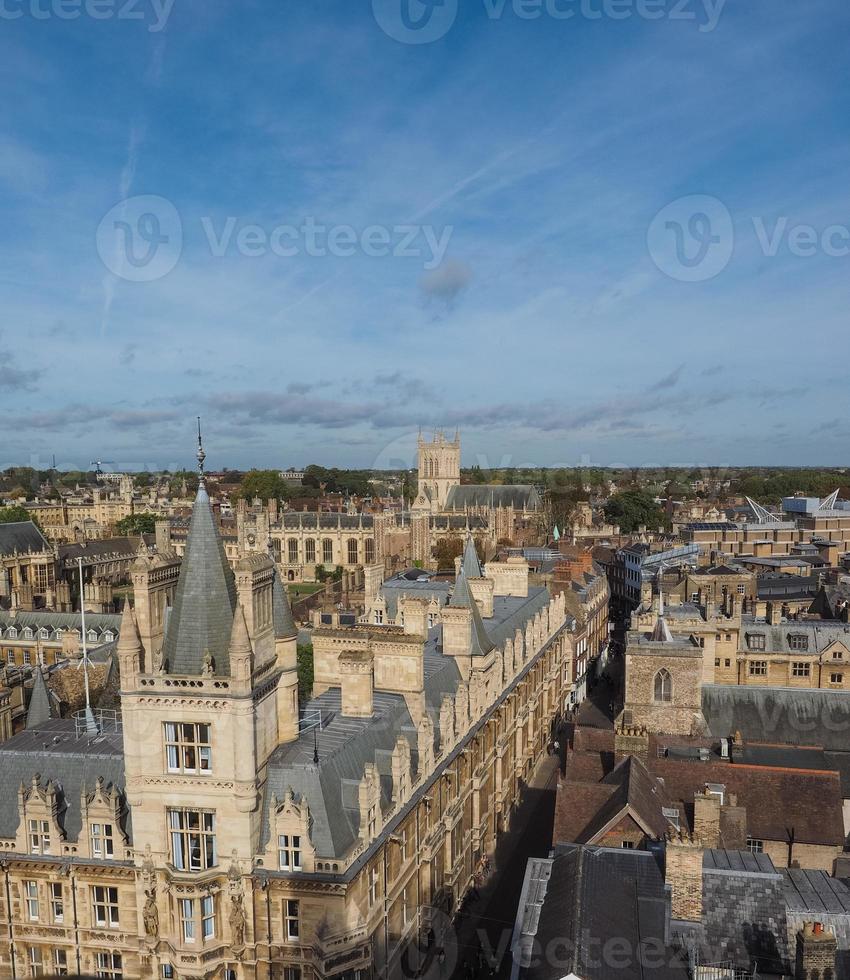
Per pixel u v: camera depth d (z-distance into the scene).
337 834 48.66
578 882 45.31
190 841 48.09
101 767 53.62
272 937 47.34
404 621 87.25
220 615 49.09
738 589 150.75
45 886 50.72
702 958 43.41
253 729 46.97
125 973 50.28
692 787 66.81
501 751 85.00
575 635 134.62
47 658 136.12
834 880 50.66
